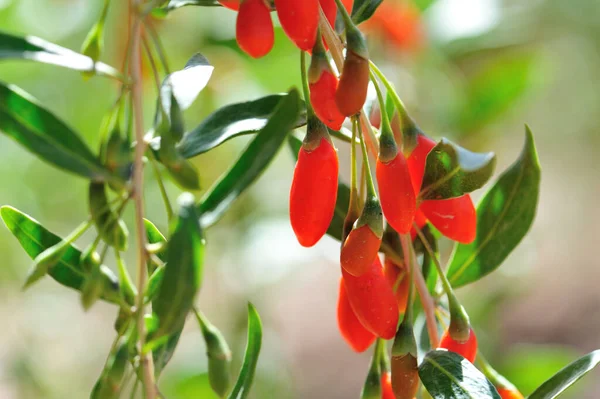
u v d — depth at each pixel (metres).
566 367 0.43
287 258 0.84
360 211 0.42
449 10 0.81
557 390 0.42
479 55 0.85
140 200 0.39
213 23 0.76
